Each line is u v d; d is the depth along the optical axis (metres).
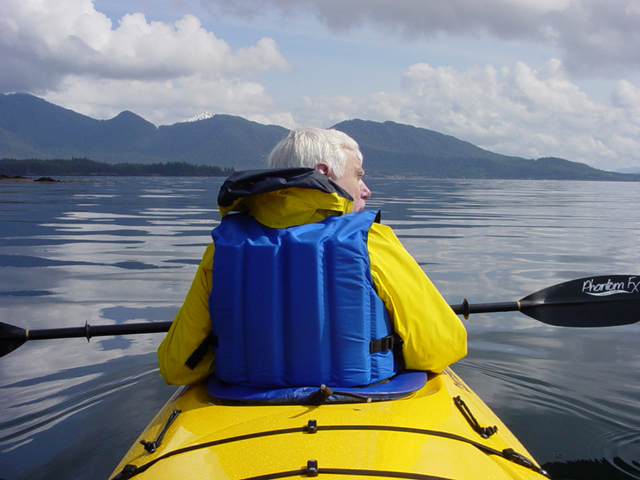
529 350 4.29
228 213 1.98
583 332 4.82
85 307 5.50
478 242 10.16
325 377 1.73
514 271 7.32
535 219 15.84
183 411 1.83
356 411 1.64
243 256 1.75
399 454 1.44
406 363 1.93
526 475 1.57
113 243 9.92
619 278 2.83
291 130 2.12
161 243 9.92
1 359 4.12
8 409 3.22
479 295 5.97
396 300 1.80
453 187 57.41
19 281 6.70
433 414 1.69
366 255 1.73
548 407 3.21
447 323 1.86
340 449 1.45
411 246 9.48
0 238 10.58
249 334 1.75
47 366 3.96
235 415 1.68
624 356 4.16
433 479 1.37
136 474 1.54
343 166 2.06
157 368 3.88
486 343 4.47
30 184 42.53
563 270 7.43
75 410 3.20
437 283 6.54
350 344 1.72
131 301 5.73
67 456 2.67
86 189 34.22
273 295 1.72
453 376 2.43
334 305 1.71
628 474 2.46
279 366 1.74
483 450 1.63
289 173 1.82
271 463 1.42
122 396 3.39
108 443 2.79
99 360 4.08
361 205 2.25
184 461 1.50
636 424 2.99
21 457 2.66
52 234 11.19
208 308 1.88
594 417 3.08
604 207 23.30
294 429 1.54
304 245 1.70
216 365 1.86
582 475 2.46
